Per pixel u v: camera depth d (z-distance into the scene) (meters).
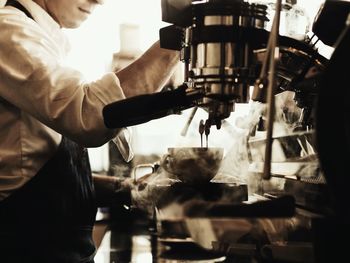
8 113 1.36
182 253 1.14
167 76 1.46
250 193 1.34
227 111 1.05
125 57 2.68
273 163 1.27
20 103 1.21
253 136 1.44
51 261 1.40
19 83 1.17
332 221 0.76
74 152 1.51
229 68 0.98
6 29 1.21
